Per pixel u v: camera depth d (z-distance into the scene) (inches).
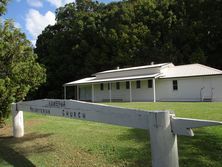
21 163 262.8
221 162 223.1
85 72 1820.9
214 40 1635.1
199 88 1059.9
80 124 431.2
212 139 283.7
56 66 1964.8
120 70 1357.0
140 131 343.0
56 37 2007.9
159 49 1702.8
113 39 1758.1
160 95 1169.4
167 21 1755.7
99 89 1459.2
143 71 1257.4
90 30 1881.2
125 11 1819.6
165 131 147.9
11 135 378.6
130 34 1754.4
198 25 1635.1
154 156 152.3
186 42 1679.4
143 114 163.0
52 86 1958.7
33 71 445.1
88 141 315.9
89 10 2422.5
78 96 1601.9
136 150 266.5
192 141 280.5
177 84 1117.7
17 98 434.0
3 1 436.1
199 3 1721.2
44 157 275.4
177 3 1803.6
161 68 1200.8
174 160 148.3
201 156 237.9
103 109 194.9
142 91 1240.8
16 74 423.2
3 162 267.9
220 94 1015.0
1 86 393.7
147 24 1819.6
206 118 441.1
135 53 1732.3
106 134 341.7
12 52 427.5
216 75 1021.2
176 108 649.6
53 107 263.4
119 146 284.2
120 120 180.5
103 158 256.2
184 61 1653.5
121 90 1337.4
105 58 1784.0
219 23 1603.1
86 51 1873.8
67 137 343.6
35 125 446.6
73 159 262.5
